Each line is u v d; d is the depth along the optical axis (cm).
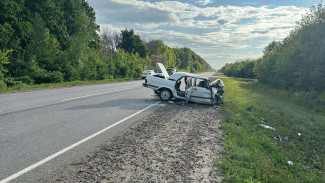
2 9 2216
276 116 1129
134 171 387
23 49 2517
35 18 2486
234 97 1733
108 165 404
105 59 3597
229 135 641
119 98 1223
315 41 1970
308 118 1180
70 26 3469
